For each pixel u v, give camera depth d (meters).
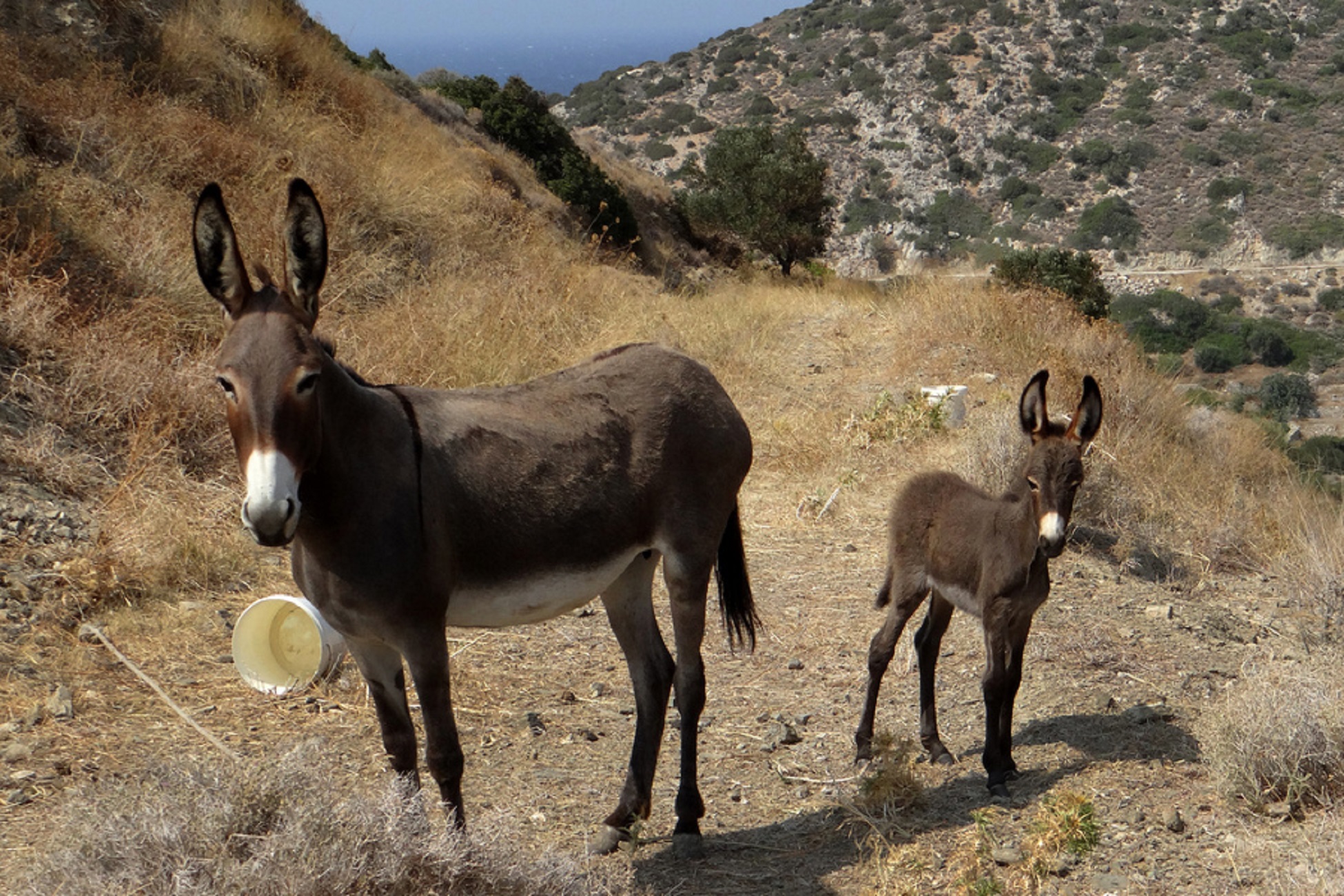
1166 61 93.31
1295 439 17.88
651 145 88.19
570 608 3.97
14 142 9.98
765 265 38.59
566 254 16.78
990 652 4.48
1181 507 8.90
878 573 7.42
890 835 4.18
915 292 15.27
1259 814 4.15
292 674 5.44
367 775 4.57
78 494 6.71
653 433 4.05
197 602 6.07
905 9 106.12
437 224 14.07
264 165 12.55
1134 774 4.55
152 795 3.13
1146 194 77.75
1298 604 7.13
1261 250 69.38
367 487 3.30
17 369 7.30
